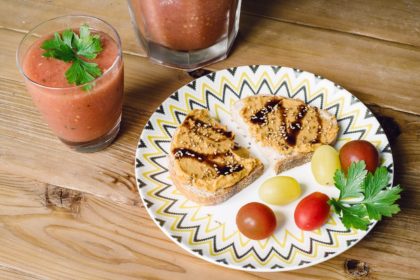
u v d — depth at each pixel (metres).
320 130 0.53
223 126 0.53
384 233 0.48
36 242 0.48
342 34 0.63
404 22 0.64
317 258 0.45
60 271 0.46
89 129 0.51
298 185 0.49
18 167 0.52
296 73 0.56
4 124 0.55
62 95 0.47
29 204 0.50
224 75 0.56
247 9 0.65
